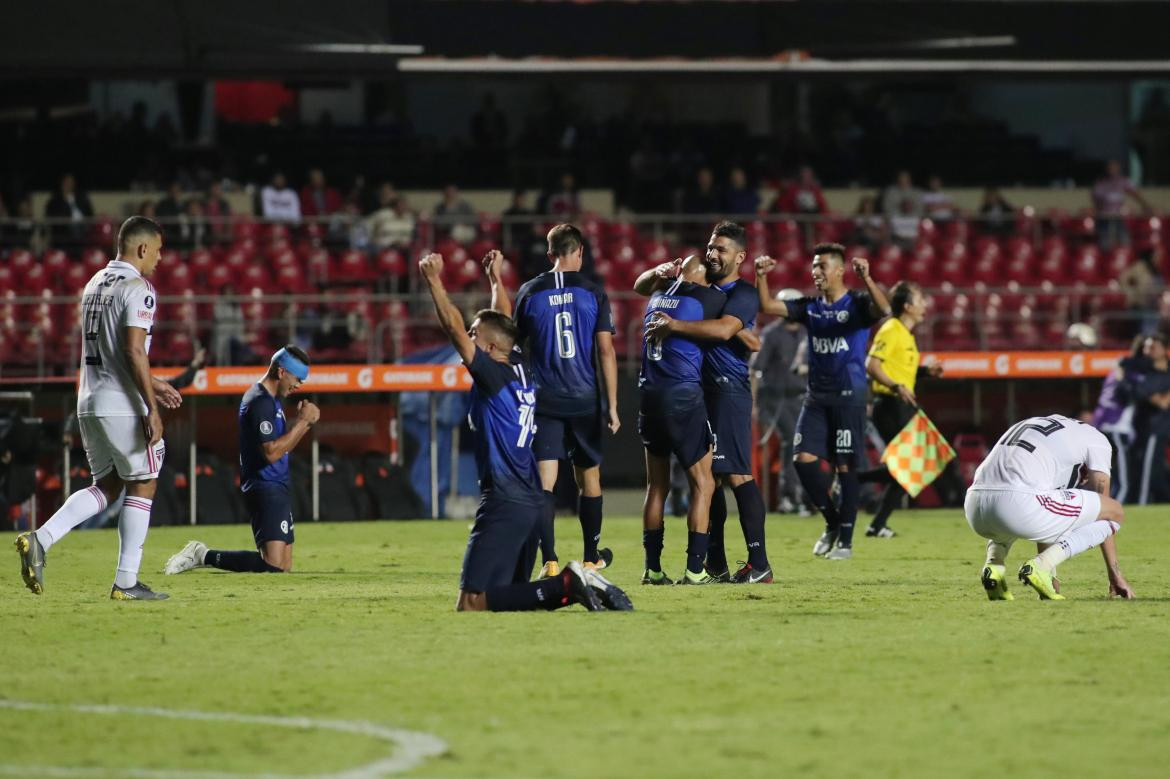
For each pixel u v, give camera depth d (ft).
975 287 304.91
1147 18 326.85
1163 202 352.49
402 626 98.02
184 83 368.07
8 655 87.76
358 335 267.59
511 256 304.91
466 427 236.22
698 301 121.80
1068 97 392.68
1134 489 236.22
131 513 114.42
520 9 324.19
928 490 243.60
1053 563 110.01
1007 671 81.35
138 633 96.37
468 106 386.32
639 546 170.71
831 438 153.89
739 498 126.72
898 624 98.37
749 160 364.17
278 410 142.61
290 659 85.46
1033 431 110.93
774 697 74.59
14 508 209.67
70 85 360.48
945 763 61.62
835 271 152.76
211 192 311.47
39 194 324.39
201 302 279.90
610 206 343.46
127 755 62.80
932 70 321.73
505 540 103.55
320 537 190.90
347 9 313.94
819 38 324.39
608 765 61.00
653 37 325.42
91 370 113.19
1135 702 73.46
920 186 369.71
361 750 63.57
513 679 79.05
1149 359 234.99
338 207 322.14
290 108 376.68
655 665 82.94
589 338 127.85
